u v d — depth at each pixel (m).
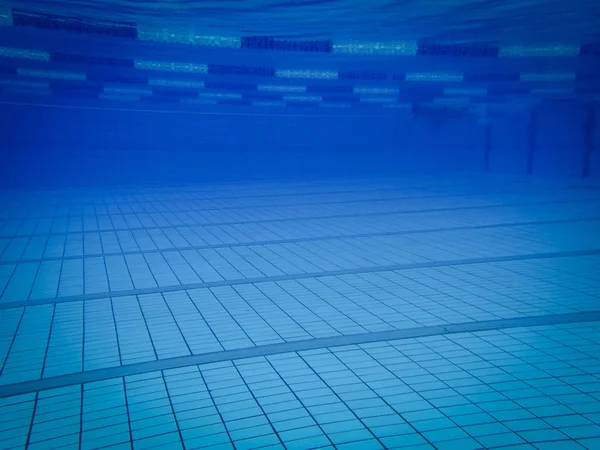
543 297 5.14
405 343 4.02
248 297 5.54
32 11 7.99
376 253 7.69
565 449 2.49
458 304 5.02
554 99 19.48
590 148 19.11
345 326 4.49
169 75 13.81
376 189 17.09
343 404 3.05
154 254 7.92
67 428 2.85
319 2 7.55
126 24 8.87
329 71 13.68
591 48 11.22
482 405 2.97
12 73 13.32
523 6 7.96
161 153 19.83
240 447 2.63
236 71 13.36
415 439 2.64
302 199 14.70
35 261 7.45
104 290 5.91
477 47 11.16
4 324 4.70
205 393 3.25
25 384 3.42
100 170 18.98
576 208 11.73
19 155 17.81
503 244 8.02
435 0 7.54
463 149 24.39
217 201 14.50
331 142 22.62
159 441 2.71
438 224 10.10
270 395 3.20
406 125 23.45
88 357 3.89
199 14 8.26
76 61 11.88
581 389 3.12
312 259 7.40
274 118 21.36
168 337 4.32
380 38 10.27
